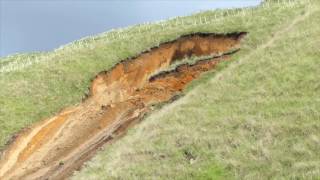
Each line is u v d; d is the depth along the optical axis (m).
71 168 31.92
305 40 37.38
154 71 45.53
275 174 23.53
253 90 32.16
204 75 39.69
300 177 22.52
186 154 27.14
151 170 26.34
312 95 29.81
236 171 24.66
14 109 38.34
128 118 37.62
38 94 40.66
